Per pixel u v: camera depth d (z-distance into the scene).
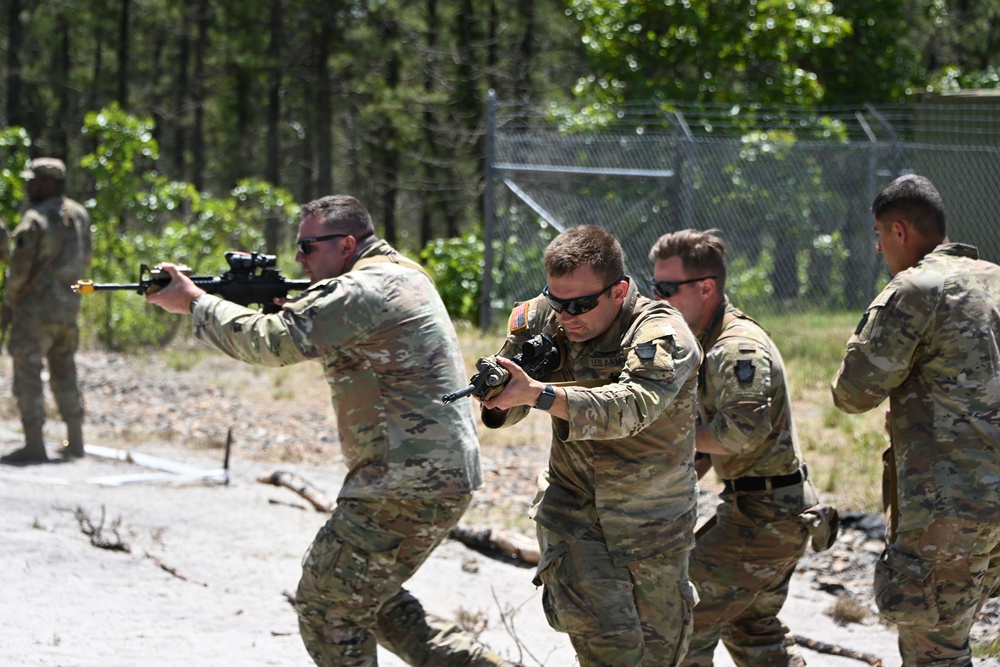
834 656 6.73
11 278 10.23
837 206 18.33
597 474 4.25
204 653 5.79
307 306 4.53
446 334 4.79
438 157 43.12
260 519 8.84
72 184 48.03
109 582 6.83
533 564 8.36
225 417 13.87
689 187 16.47
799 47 23.33
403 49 42.69
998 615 7.38
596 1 23.75
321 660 4.78
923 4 31.47
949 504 4.61
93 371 16.28
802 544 5.05
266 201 21.94
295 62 43.91
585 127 20.22
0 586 6.52
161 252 19.52
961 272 4.77
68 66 52.66
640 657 4.21
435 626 4.93
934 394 4.71
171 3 47.41
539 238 17.58
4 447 11.16
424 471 4.62
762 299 17.92
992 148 13.12
